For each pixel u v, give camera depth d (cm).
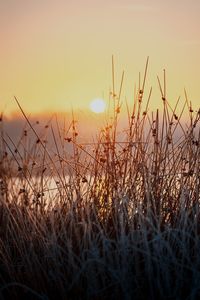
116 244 468
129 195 543
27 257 486
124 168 564
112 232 518
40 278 476
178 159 556
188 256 460
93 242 490
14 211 558
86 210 545
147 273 463
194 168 545
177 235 493
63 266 482
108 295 459
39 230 526
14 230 521
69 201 554
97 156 574
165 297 446
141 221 502
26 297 473
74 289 463
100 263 462
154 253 461
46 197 576
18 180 578
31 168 579
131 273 461
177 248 490
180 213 518
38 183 579
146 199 539
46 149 575
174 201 544
